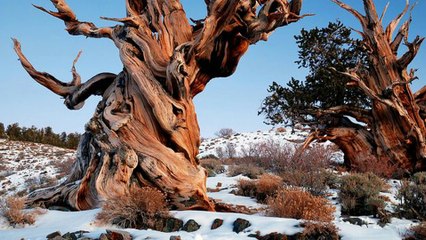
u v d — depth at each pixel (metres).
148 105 11.27
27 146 38.91
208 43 11.40
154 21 12.09
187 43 11.39
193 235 7.60
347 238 7.10
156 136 11.19
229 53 12.40
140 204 8.77
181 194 10.48
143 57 11.72
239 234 7.48
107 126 11.11
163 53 11.76
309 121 20.75
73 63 13.87
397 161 18.08
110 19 11.61
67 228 8.48
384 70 18.80
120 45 11.91
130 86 11.61
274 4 11.90
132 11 12.13
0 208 9.83
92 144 11.35
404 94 18.64
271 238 7.13
